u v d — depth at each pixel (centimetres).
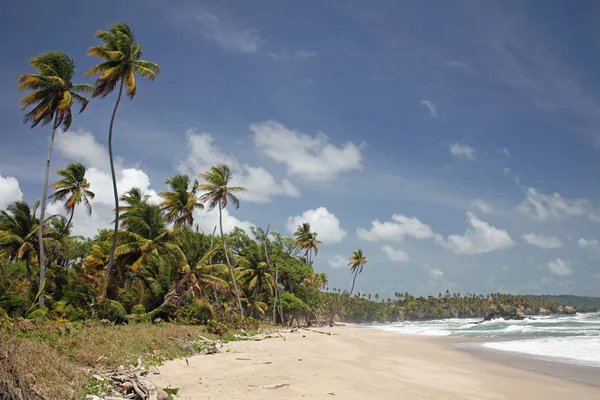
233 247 5894
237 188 4234
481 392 1395
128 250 3112
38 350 1084
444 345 3131
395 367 1891
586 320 7462
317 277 7000
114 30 2845
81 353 1330
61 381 976
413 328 6600
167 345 1916
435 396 1272
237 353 2070
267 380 1319
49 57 2788
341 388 1250
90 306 2798
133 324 2580
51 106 2745
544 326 5556
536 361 2144
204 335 2648
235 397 1066
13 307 2680
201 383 1241
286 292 5919
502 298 16750
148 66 2909
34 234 3356
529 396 1348
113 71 2730
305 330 4553
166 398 1010
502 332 4469
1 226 3309
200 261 3544
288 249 6588
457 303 17000
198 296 3428
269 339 3044
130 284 3347
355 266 7569
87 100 2912
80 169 3547
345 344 3006
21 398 780
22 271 4281
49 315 2628
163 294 3198
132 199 3762
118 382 1084
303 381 1328
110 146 2889
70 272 3341
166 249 3362
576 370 1852
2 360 823
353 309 12188
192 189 4406
